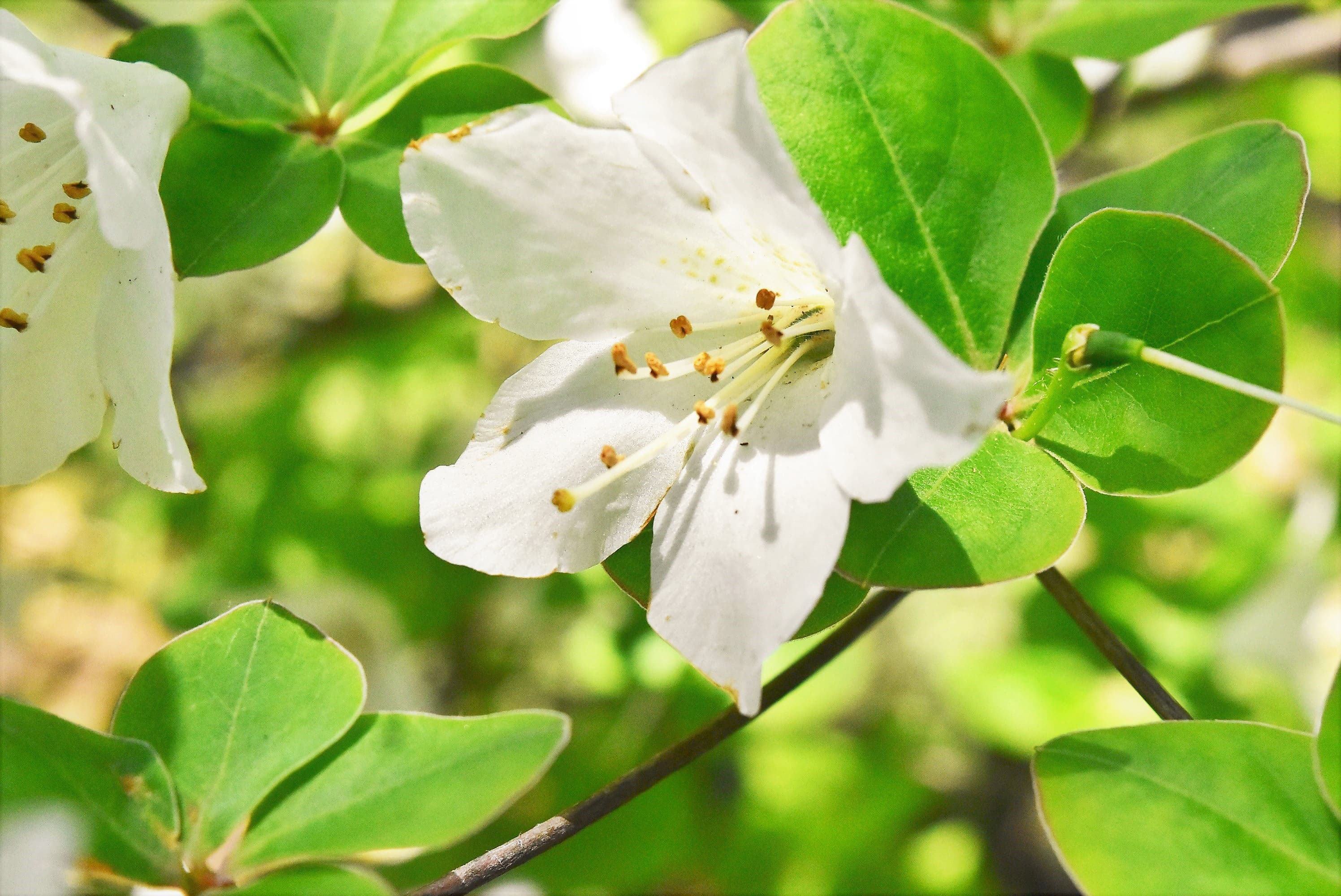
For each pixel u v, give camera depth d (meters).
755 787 0.46
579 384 0.34
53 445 0.34
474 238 0.33
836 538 0.32
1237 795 0.32
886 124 0.34
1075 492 0.33
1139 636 0.43
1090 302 0.33
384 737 0.33
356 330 0.51
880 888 0.45
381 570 0.49
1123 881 0.32
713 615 0.33
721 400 0.33
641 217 0.33
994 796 0.55
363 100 0.36
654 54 0.43
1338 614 0.48
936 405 0.31
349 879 0.32
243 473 0.53
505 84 0.36
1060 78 0.38
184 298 0.56
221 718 0.33
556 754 0.32
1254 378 0.33
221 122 0.35
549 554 0.33
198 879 0.32
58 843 0.31
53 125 0.34
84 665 0.61
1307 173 0.34
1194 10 0.38
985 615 0.58
